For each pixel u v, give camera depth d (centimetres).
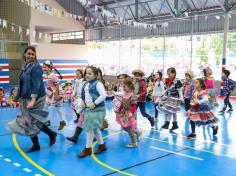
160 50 1598
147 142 530
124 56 1778
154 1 1516
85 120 437
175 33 1523
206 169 396
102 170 387
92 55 1962
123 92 495
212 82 844
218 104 1070
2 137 550
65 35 2125
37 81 428
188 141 541
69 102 1098
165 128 635
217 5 1345
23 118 442
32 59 441
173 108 606
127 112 486
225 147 504
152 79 1138
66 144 507
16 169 387
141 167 400
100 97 419
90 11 1848
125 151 472
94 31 1919
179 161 427
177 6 1450
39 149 473
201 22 1421
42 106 449
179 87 611
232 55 1388
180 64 1517
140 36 1675
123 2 1628
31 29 1677
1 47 1521
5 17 1589
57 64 1662
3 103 983
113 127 655
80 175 368
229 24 1333
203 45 1467
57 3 1717
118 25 1780
